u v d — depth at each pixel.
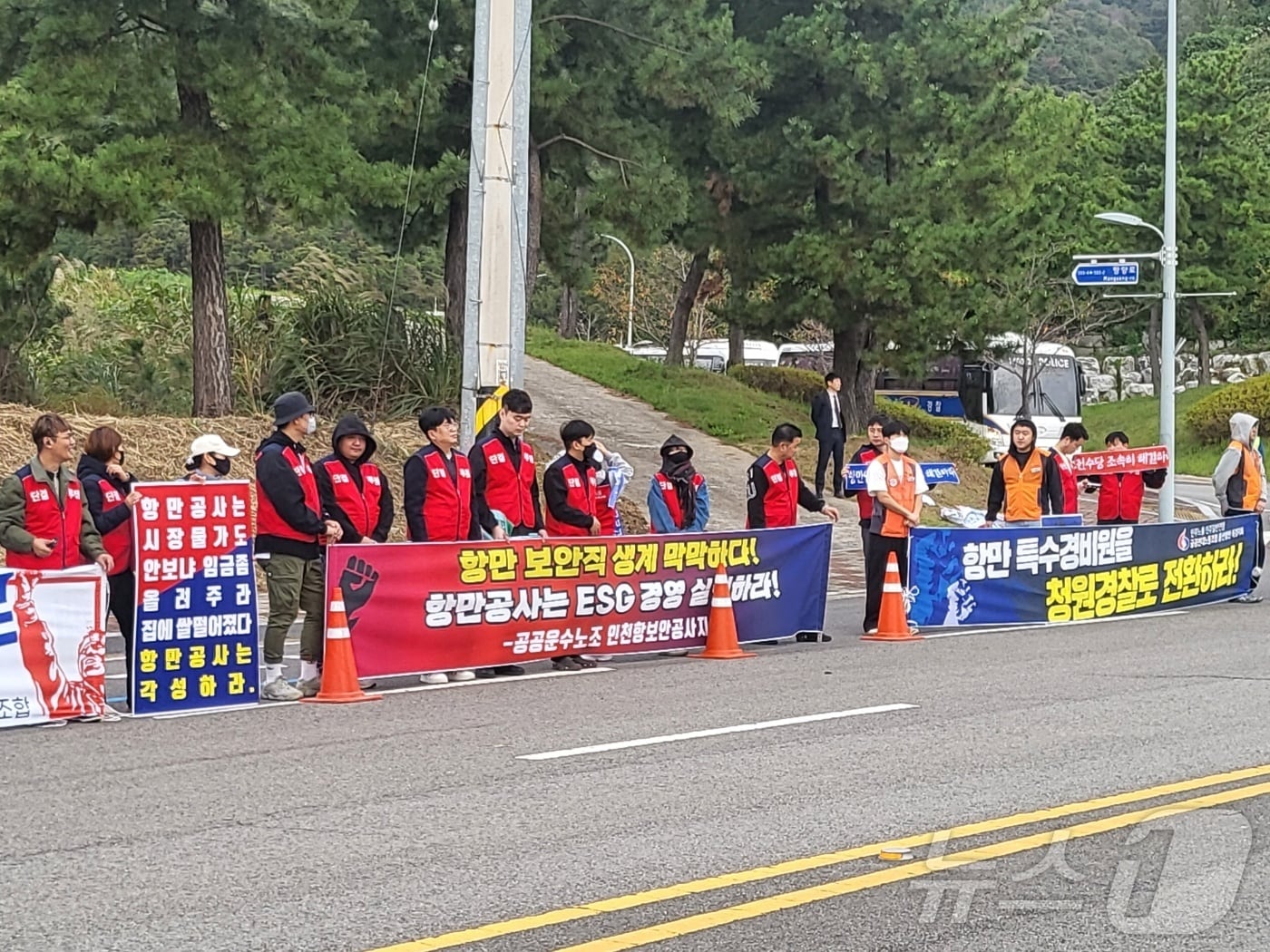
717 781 8.16
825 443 25.05
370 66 23.28
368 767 8.49
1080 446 17.84
